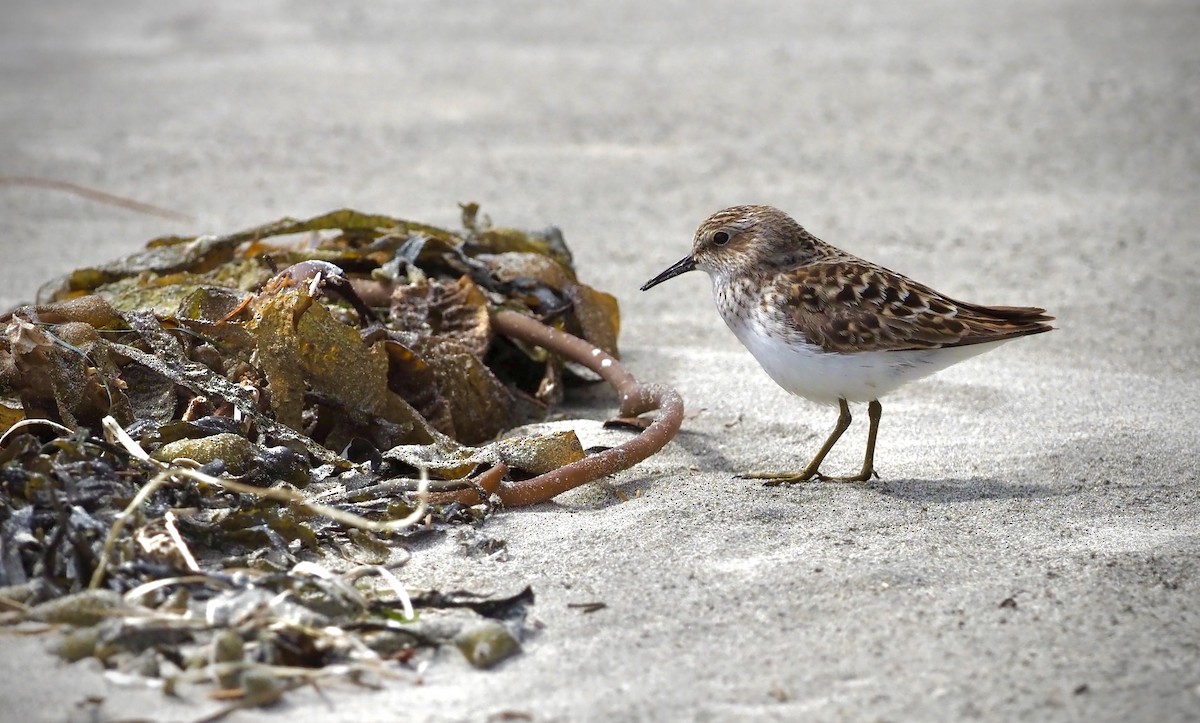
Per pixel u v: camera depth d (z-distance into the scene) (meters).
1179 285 14.99
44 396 8.73
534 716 6.32
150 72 25.83
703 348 13.12
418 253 11.57
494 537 8.35
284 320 9.43
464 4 32.19
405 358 10.15
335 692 6.51
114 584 7.14
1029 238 16.81
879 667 6.75
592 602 7.47
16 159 19.84
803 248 10.02
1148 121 22.00
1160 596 7.52
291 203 17.73
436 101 23.62
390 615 7.20
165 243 12.27
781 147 21.02
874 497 9.23
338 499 8.42
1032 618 7.25
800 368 9.61
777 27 29.17
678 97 23.88
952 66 25.56
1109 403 11.30
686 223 17.48
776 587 7.62
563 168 19.84
